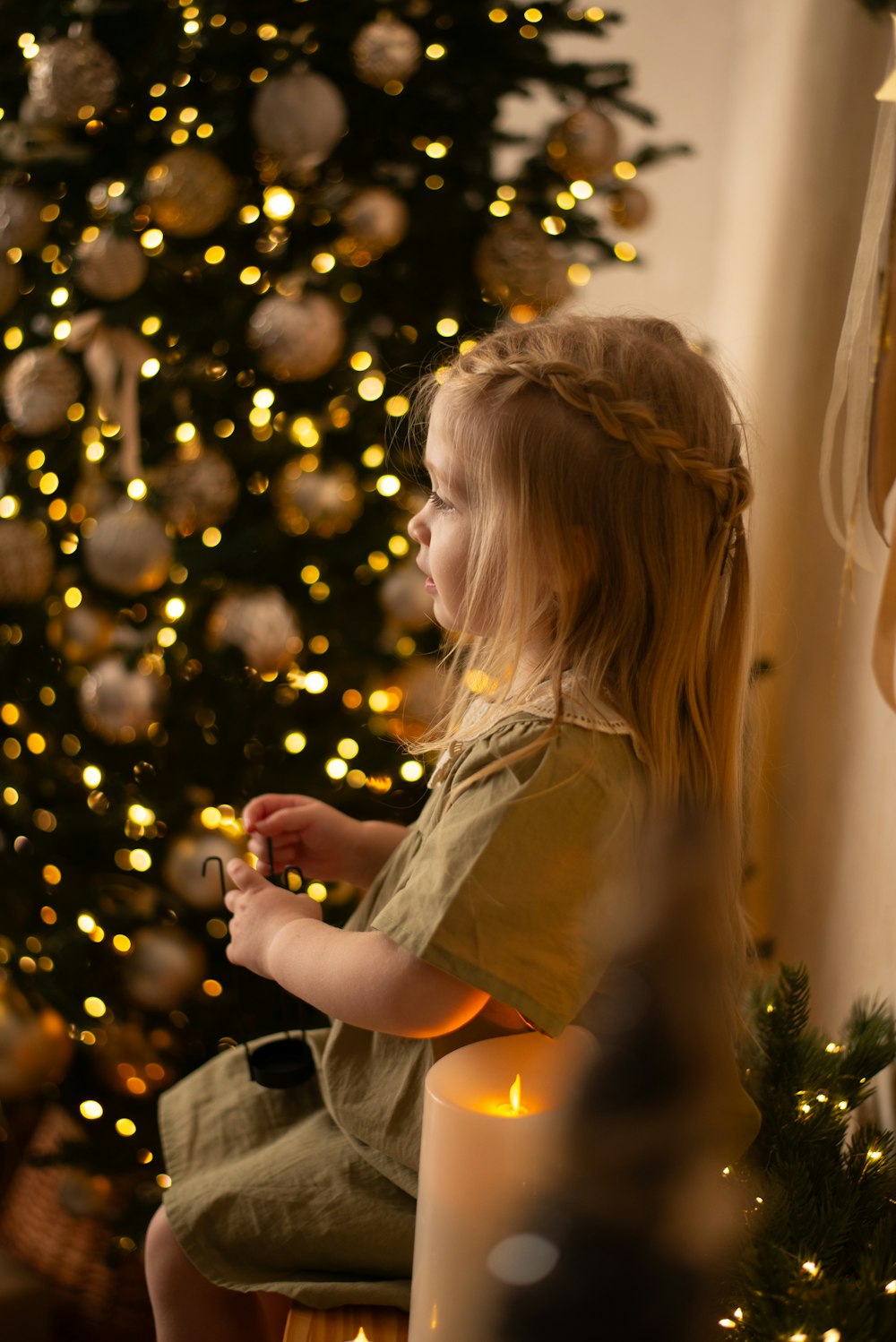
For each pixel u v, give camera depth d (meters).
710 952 0.62
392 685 1.34
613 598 0.77
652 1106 0.57
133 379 1.22
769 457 1.58
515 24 1.37
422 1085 0.81
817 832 1.24
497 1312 0.60
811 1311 0.64
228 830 1.28
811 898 1.25
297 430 1.33
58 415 1.22
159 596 1.30
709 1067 0.58
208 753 1.28
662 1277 0.56
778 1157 0.78
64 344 1.22
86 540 1.22
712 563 0.80
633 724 0.77
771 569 1.54
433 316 1.36
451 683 1.17
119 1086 1.31
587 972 0.68
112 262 1.18
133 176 1.20
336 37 1.25
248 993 1.30
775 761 1.43
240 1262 0.82
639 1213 0.56
